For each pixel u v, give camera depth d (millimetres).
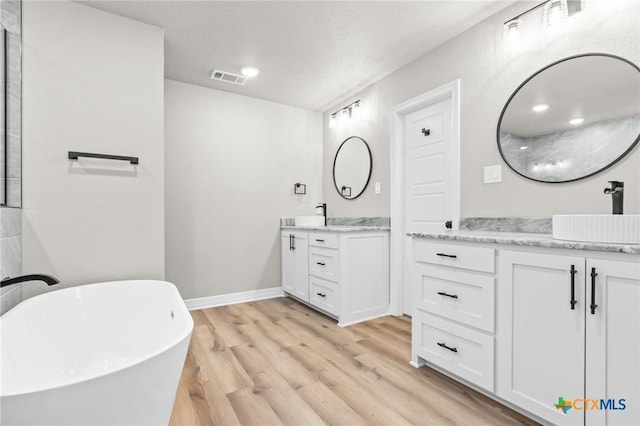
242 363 1942
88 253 1898
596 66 1586
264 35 2314
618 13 1520
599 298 1113
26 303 1468
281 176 3658
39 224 1760
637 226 1104
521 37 1905
